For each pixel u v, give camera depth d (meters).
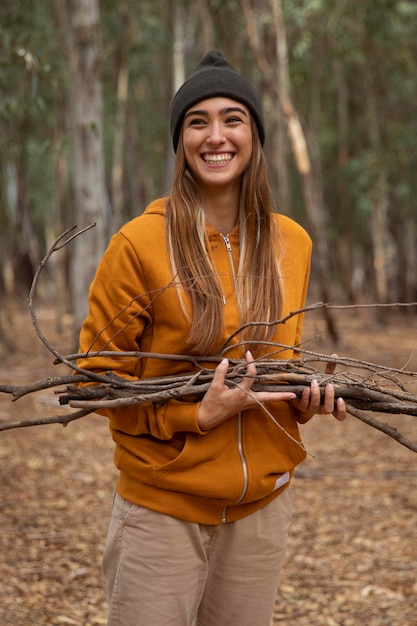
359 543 4.74
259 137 2.33
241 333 2.18
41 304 27.20
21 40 8.15
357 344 15.30
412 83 20.73
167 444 2.16
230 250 2.25
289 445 2.24
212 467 2.13
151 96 23.89
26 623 3.55
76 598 3.87
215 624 2.30
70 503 5.43
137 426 2.15
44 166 21.56
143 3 18.95
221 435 2.15
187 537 2.16
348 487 5.98
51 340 15.28
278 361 2.18
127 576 2.17
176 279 2.15
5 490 5.69
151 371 2.21
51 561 4.33
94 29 9.61
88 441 7.37
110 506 5.41
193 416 2.07
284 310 2.23
